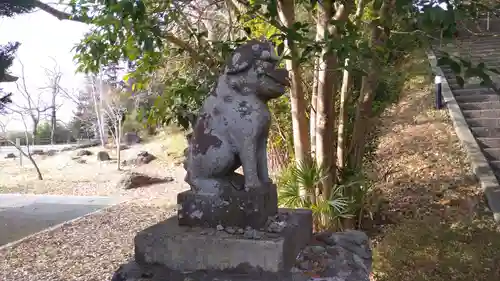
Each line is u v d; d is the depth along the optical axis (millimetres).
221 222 2641
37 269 5934
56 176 14602
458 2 2582
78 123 26391
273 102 7293
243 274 2387
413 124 10000
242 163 2646
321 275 2420
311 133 5805
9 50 2742
